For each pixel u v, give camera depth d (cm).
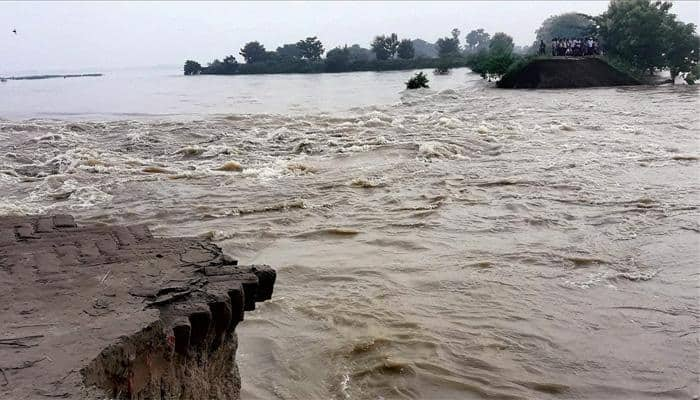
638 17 5697
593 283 759
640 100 3481
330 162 1695
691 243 901
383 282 772
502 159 1683
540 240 940
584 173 1445
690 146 1794
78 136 2258
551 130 2228
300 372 543
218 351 383
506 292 731
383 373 538
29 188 1397
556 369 544
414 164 1611
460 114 2909
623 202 1159
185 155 1877
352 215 1119
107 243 454
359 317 659
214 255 430
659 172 1440
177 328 321
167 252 432
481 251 891
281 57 13625
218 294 357
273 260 867
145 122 2717
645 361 556
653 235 948
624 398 496
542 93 4272
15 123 2620
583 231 980
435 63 11688
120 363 291
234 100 4631
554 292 731
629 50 5812
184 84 8462
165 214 1139
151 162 1750
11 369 266
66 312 326
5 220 518
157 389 316
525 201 1188
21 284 367
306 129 2392
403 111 3155
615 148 1789
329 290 747
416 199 1232
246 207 1187
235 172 1576
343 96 4762
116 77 15075
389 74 9800
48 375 262
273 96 5041
